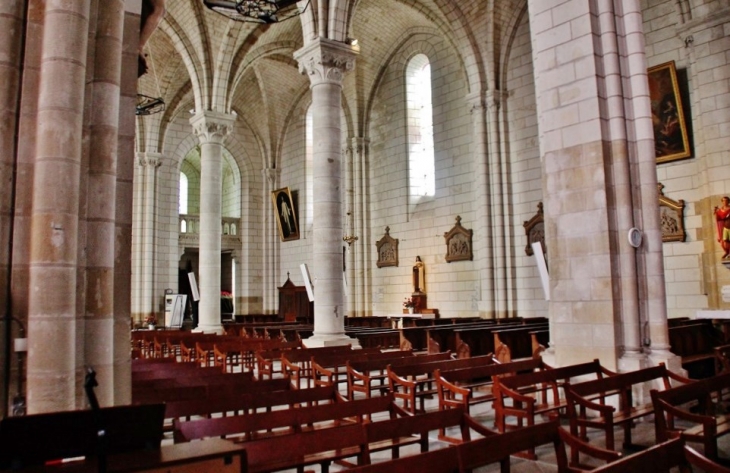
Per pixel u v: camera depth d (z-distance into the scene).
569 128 10.25
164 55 27.00
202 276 22.12
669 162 17.58
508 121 21.70
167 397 7.45
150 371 10.26
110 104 5.80
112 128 5.81
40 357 4.98
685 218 17.16
